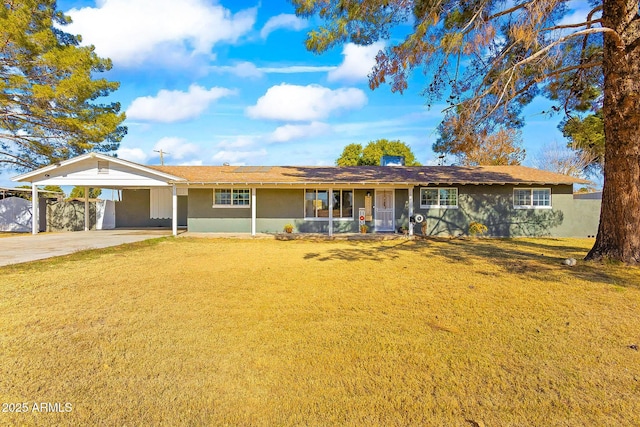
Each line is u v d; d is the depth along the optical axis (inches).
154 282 256.7
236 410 100.2
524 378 118.3
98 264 329.4
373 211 626.5
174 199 579.2
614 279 257.9
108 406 101.9
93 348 141.1
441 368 125.1
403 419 96.3
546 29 300.5
